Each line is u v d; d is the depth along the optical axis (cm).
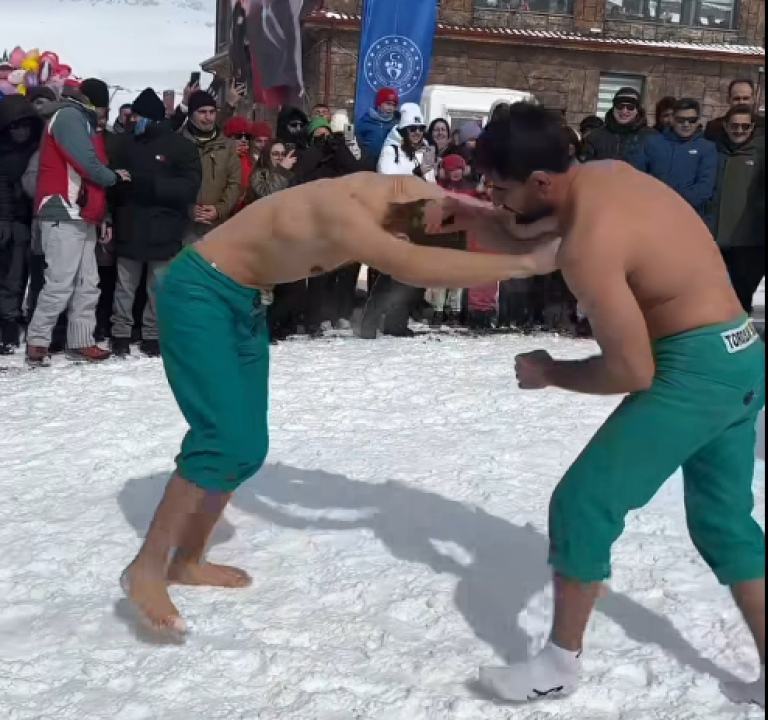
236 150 699
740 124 698
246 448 283
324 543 339
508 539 340
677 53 1659
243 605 293
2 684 247
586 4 1659
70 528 353
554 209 227
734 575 236
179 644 270
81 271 653
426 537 343
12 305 695
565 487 233
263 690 248
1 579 312
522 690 238
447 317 849
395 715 235
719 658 261
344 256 260
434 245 247
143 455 443
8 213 676
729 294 228
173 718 234
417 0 1054
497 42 1603
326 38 1531
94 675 253
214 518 302
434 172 742
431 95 1475
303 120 768
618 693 242
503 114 227
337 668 257
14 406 529
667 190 227
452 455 439
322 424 496
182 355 277
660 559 322
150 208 654
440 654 264
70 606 294
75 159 614
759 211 699
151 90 668
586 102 1666
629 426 226
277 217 264
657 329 225
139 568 278
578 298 217
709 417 223
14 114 649
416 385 583
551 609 288
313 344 720
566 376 227
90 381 586
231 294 275
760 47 1714
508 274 233
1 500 383
